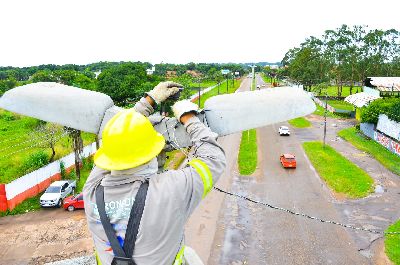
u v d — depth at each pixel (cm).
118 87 5206
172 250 191
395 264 1883
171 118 238
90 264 432
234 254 2030
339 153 3831
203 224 2369
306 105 239
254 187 2983
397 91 5519
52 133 3309
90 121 246
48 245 2142
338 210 2525
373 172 3231
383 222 2323
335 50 9744
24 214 2534
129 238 183
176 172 194
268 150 4044
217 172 200
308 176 3203
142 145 195
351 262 1922
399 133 3706
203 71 14750
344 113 5988
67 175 3136
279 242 2138
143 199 183
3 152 3569
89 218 195
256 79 16538
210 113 234
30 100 250
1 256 2042
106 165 191
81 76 5756
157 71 12019
